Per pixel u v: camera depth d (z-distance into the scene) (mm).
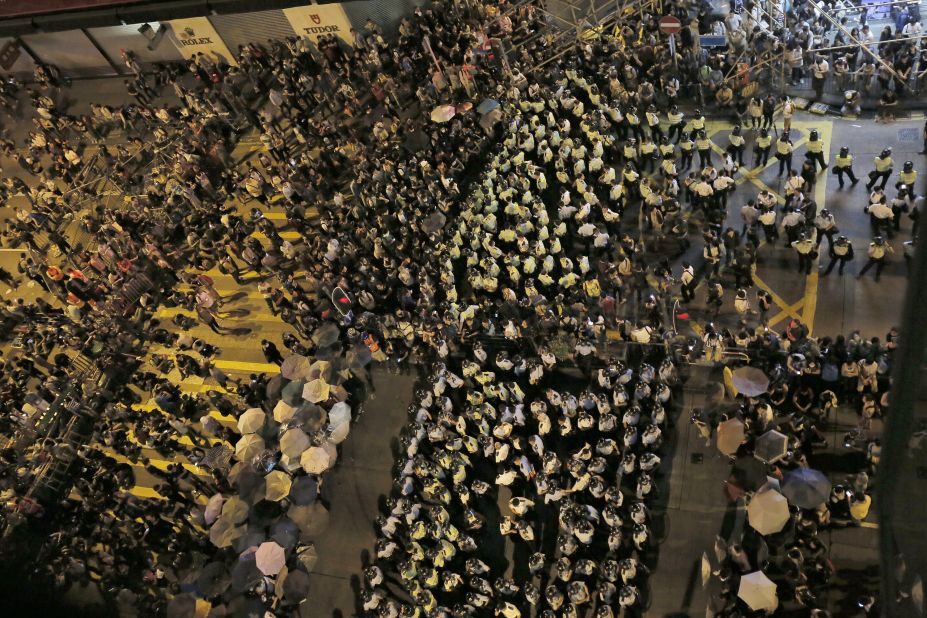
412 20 49094
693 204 37906
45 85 57188
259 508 33500
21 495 36562
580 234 36344
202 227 44469
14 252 48781
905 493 13156
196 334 40812
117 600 33188
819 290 33719
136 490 35812
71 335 41812
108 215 45875
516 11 46062
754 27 40188
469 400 32062
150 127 50938
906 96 38125
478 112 42188
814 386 30062
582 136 40969
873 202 33094
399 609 29641
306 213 43750
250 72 50688
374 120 46719
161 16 51375
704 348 31750
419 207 39188
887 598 13930
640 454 30484
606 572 26734
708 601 27203
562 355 33562
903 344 13289
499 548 30078
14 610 34219
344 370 36281
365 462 34188
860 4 42156
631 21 44000
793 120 39438
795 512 26781
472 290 37250
